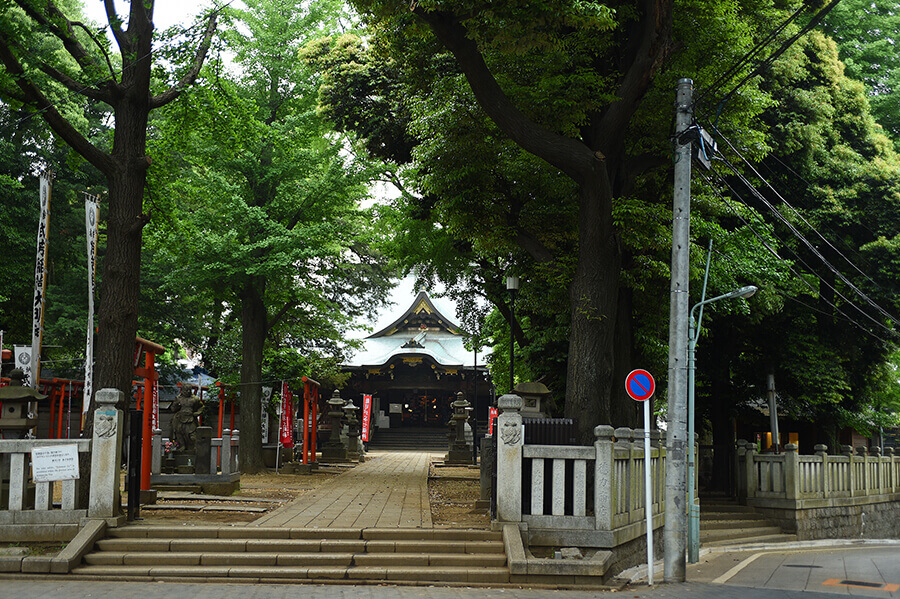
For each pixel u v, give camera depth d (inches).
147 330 1269.7
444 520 500.1
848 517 865.5
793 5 884.0
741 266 748.6
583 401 538.6
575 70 572.1
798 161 911.0
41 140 1067.3
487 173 621.6
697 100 526.9
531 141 521.3
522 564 394.9
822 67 945.5
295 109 1002.1
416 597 348.8
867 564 524.4
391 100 850.1
